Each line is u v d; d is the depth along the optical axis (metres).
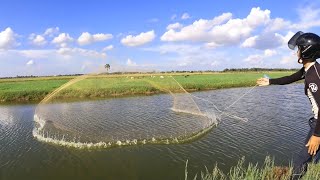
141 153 17.16
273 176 7.78
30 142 19.56
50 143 19.19
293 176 6.05
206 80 73.88
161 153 17.05
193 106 33.59
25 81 86.38
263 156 15.95
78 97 46.25
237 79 78.56
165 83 60.47
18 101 44.16
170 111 30.61
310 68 5.17
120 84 57.00
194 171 14.43
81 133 21.45
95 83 55.94
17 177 14.23
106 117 27.66
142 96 46.38
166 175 14.14
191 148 17.81
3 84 70.25
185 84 58.69
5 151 17.80
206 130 21.66
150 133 21.23
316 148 5.10
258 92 48.75
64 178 14.06
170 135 20.61
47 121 25.97
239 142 18.56
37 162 15.99
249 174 8.22
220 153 16.70
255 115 27.02
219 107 32.50
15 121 27.03
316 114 5.31
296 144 17.83
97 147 18.20
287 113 27.67
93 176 14.23
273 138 19.17
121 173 14.52
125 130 22.22
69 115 28.98
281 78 6.01
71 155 17.08
